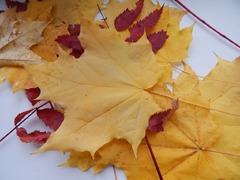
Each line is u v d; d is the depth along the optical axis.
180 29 0.24
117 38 0.20
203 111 0.21
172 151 0.21
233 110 0.22
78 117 0.20
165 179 0.21
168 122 0.21
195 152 0.21
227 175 0.21
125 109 0.21
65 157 0.22
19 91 0.23
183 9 0.25
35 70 0.20
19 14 0.23
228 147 0.21
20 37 0.23
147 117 0.21
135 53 0.21
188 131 0.21
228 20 0.24
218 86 0.22
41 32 0.23
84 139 0.20
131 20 0.23
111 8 0.24
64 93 0.20
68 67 0.20
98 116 0.20
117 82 0.21
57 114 0.22
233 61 0.22
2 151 0.22
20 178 0.22
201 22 0.24
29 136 0.22
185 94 0.22
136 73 0.21
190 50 0.24
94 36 0.20
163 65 0.23
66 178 0.22
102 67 0.21
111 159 0.21
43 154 0.22
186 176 0.21
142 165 0.21
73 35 0.23
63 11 0.24
